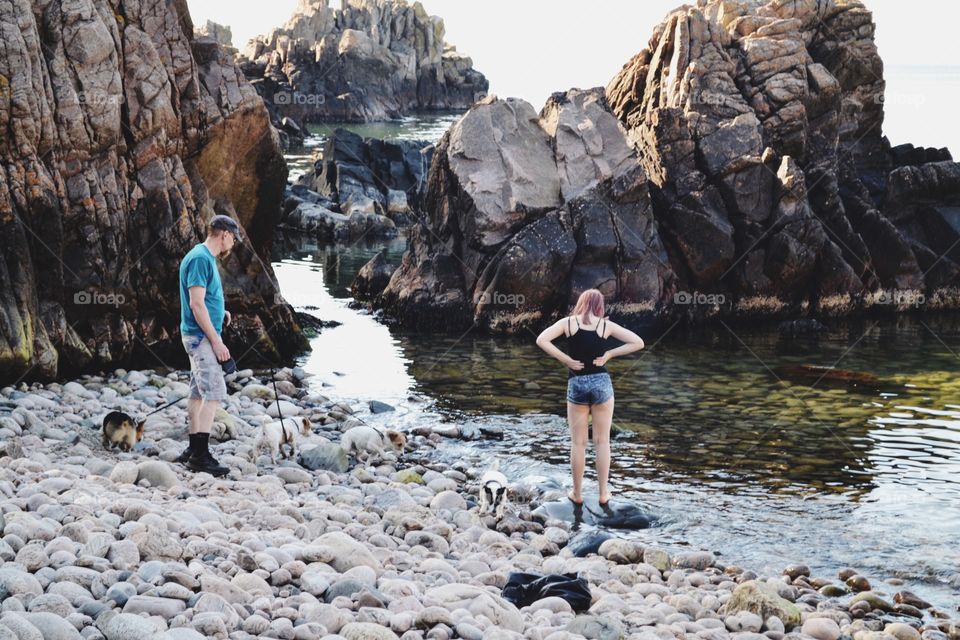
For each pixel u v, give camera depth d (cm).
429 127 7275
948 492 931
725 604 643
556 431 1130
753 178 1798
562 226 1694
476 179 1736
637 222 1736
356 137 3456
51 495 659
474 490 909
